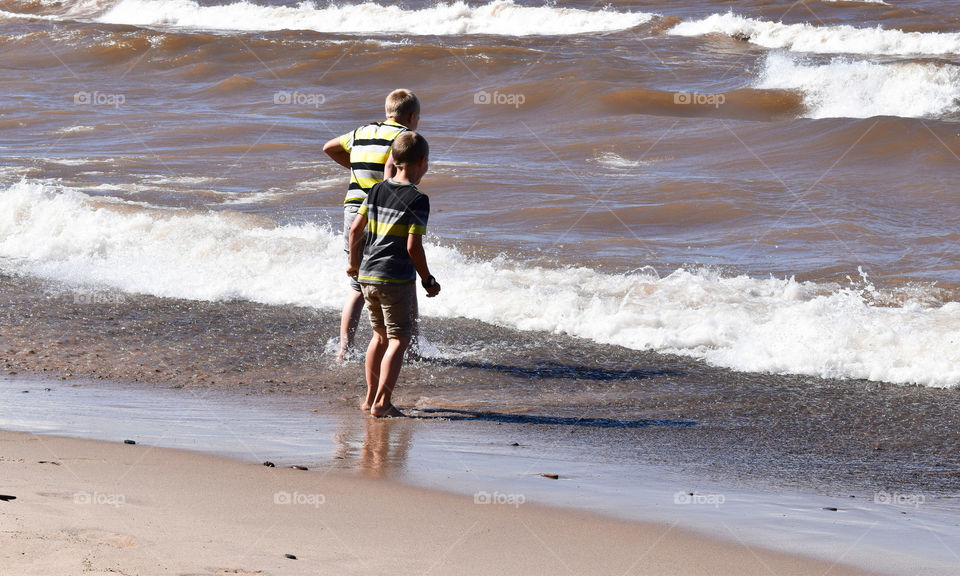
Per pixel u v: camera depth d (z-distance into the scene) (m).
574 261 18.58
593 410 11.41
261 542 6.41
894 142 29.75
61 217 21.09
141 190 25.06
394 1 74.56
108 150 31.53
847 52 52.41
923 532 7.50
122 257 19.23
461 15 65.56
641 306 15.50
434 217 22.56
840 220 21.61
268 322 15.38
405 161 10.68
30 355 13.37
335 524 6.95
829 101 39.53
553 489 8.24
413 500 7.69
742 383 12.63
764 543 7.00
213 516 6.95
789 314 14.70
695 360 13.69
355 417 10.82
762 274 17.58
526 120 36.81
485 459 9.22
